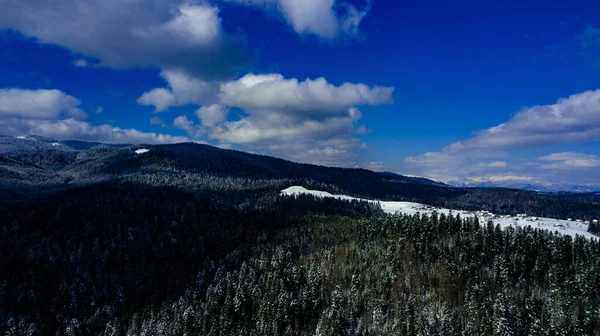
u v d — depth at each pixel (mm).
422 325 136375
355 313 155000
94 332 179125
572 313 139000
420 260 183625
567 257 175500
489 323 134375
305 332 153125
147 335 164875
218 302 180125
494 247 185000
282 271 187750
